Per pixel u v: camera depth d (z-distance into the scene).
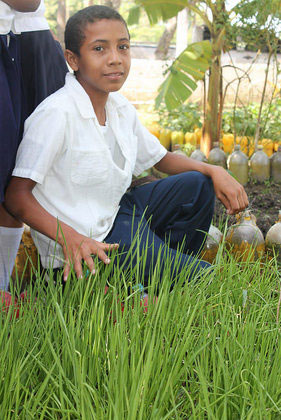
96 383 1.72
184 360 1.72
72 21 2.34
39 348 1.84
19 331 1.83
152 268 2.32
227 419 1.58
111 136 2.53
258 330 1.92
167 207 2.73
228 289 2.08
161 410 1.53
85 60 2.33
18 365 1.62
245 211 3.06
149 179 2.94
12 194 2.27
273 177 4.83
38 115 2.30
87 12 2.31
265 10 4.82
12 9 2.28
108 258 2.13
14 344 1.78
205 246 2.99
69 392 1.69
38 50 2.53
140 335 1.81
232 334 1.79
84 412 1.45
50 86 2.63
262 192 4.51
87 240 2.17
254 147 5.48
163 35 11.30
